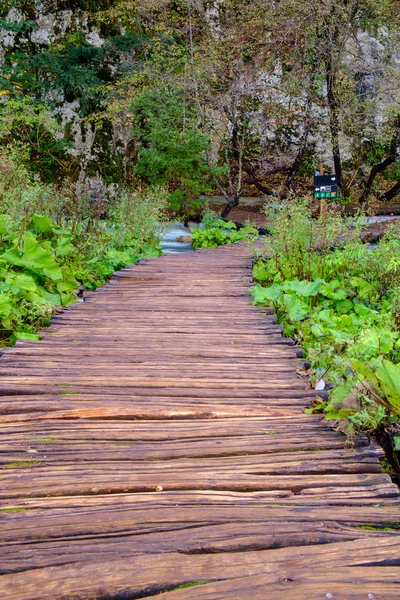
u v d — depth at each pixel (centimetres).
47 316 528
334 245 785
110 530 204
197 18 1847
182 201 1602
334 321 523
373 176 1836
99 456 262
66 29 1884
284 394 344
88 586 174
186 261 893
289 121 1919
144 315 550
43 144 1819
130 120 1800
